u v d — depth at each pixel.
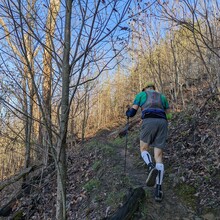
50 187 6.23
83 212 4.72
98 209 4.50
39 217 5.73
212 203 3.94
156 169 3.98
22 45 2.39
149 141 4.45
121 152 6.48
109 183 5.02
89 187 5.22
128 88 12.88
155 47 8.50
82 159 6.89
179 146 5.49
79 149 7.84
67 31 2.46
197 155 5.02
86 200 4.98
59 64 2.48
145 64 9.70
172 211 3.94
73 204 5.12
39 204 6.06
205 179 4.36
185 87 9.04
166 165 5.16
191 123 5.94
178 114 6.84
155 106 4.55
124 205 3.92
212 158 4.69
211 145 5.00
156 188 4.06
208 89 7.39
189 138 5.56
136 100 4.70
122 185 4.71
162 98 4.69
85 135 11.66
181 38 8.30
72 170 6.58
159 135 4.41
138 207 3.94
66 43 2.46
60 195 2.39
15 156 9.94
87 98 9.77
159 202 4.07
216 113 5.82
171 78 8.36
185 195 4.26
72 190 5.70
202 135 5.37
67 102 2.46
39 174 6.66
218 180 4.25
